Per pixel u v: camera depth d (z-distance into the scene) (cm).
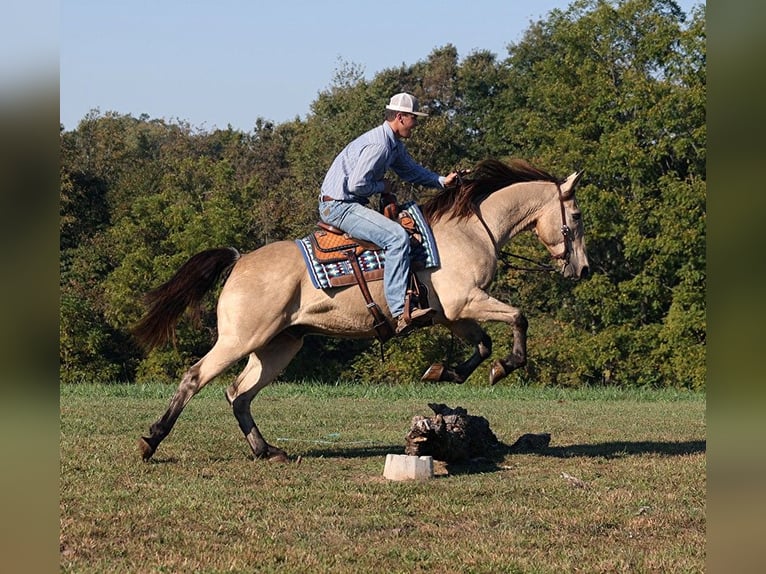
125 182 5869
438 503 827
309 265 984
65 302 4294
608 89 4188
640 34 4338
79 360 4334
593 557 668
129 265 4516
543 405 1992
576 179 1091
